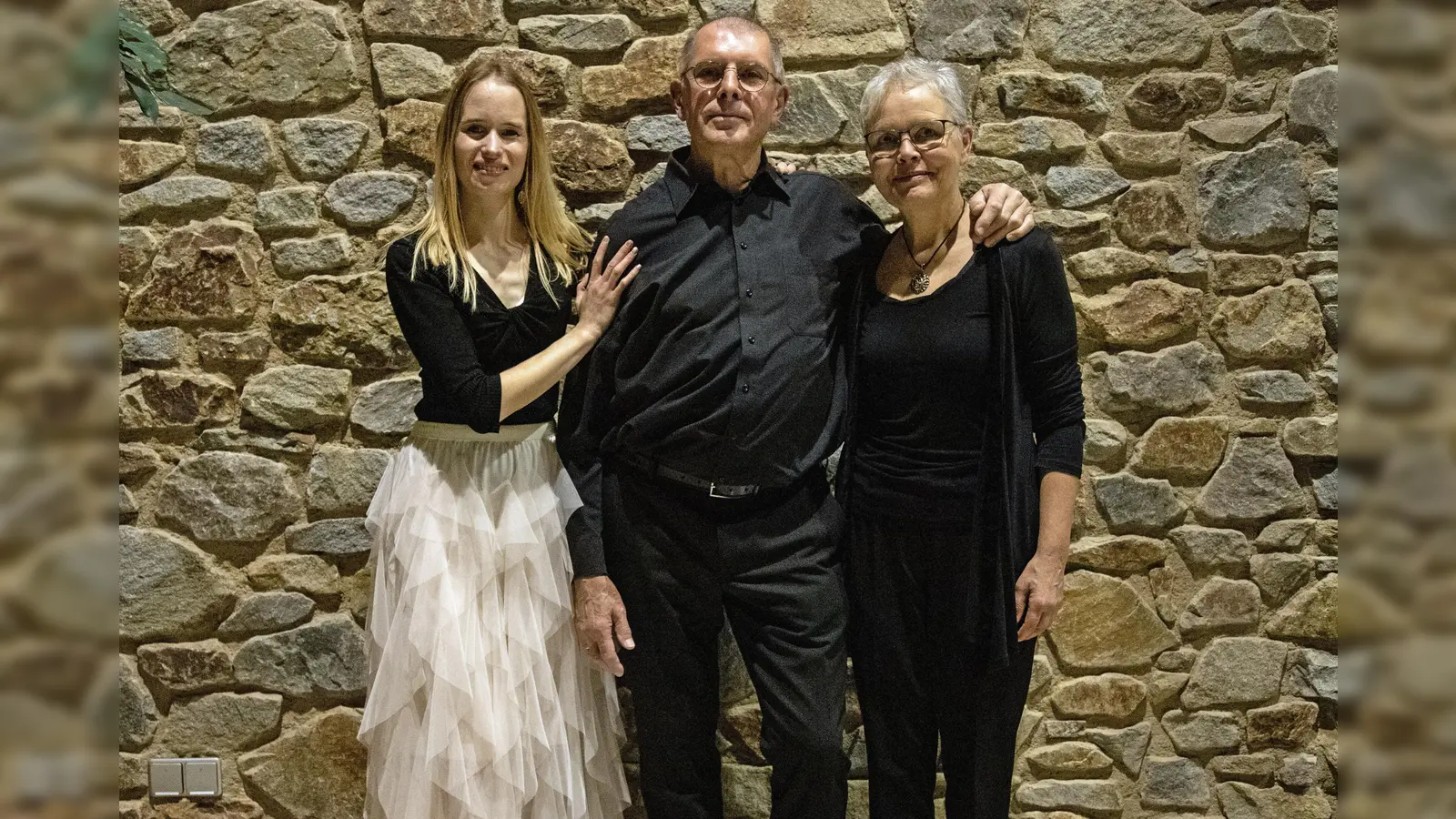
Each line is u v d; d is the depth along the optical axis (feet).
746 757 7.56
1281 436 7.61
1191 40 7.57
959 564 6.14
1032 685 7.60
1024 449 6.04
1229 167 7.57
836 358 6.51
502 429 6.40
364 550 7.47
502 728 6.09
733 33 6.19
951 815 6.60
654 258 6.34
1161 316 7.56
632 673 6.46
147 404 7.40
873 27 7.53
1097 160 7.59
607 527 6.45
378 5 7.41
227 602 7.45
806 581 6.32
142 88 6.56
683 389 6.17
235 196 7.47
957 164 6.08
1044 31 7.56
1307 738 7.61
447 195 6.31
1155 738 7.56
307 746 7.47
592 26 7.48
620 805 6.84
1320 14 7.55
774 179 6.37
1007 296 5.95
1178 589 7.61
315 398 7.44
